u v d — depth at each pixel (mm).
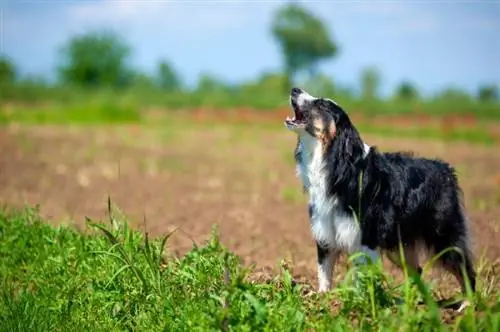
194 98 49688
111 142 26875
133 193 15305
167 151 24609
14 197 14172
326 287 7496
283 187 16969
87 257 8172
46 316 7316
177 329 6391
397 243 7262
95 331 6922
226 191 16203
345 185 7102
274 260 9625
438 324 5469
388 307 6094
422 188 7324
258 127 38062
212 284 6949
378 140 29859
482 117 43500
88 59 63469
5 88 47188
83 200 14102
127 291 7297
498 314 5445
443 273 7895
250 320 5953
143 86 56375
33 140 26125
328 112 7250
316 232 7406
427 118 39781
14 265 8859
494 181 17719
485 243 10367
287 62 92688
